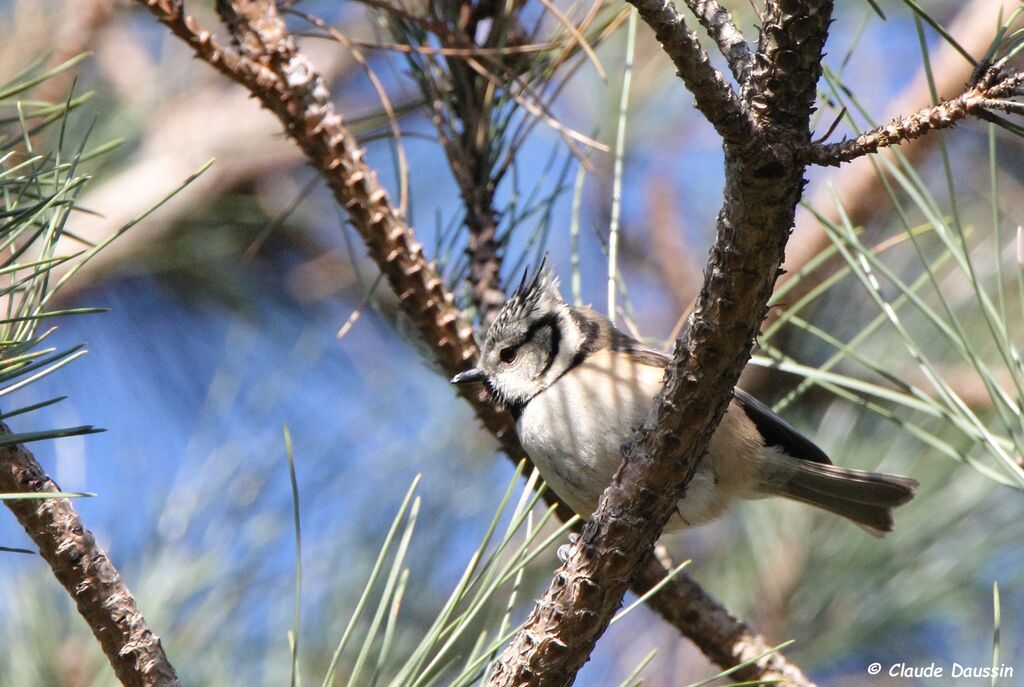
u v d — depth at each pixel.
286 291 10.20
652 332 10.09
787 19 3.95
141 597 6.75
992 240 8.28
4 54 7.89
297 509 4.44
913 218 8.51
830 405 8.33
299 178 10.22
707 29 4.46
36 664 6.19
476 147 6.68
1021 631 8.00
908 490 7.41
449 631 4.54
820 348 8.32
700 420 4.61
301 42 10.38
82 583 4.41
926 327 7.94
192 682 6.56
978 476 7.55
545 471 7.06
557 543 7.77
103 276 9.34
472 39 6.52
